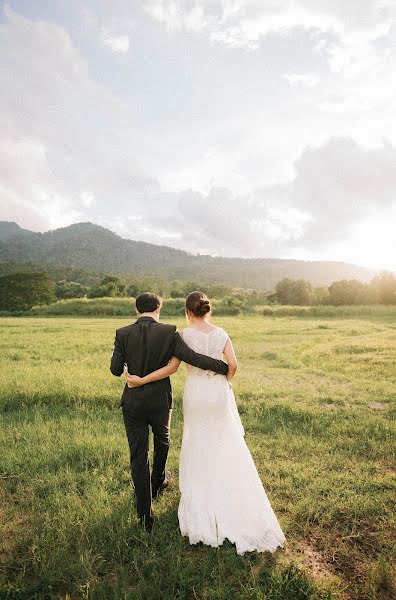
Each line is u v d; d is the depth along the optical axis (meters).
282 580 2.54
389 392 7.88
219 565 2.61
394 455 4.71
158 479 3.61
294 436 5.36
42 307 48.91
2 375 8.98
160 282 125.62
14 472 4.28
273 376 9.96
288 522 3.28
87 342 16.52
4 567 2.77
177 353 3.13
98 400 7.15
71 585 2.59
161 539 3.01
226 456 3.13
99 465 4.45
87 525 3.20
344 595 2.52
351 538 3.11
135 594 2.47
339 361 11.73
